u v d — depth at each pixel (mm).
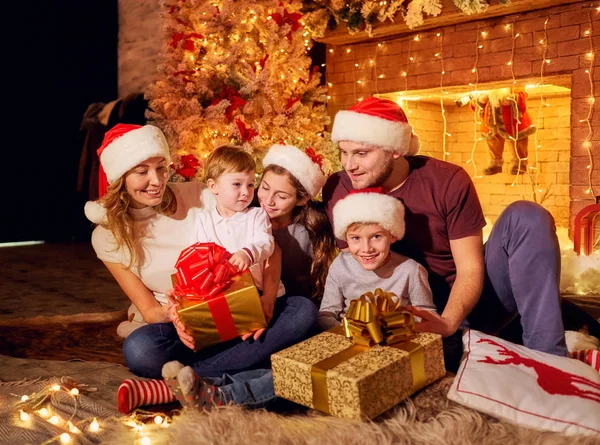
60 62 6449
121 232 2029
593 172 3963
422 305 1963
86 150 6004
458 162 6469
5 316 3260
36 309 3436
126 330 2596
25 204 6508
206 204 2238
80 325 3002
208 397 1661
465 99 5516
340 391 1528
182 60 4191
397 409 1598
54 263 5164
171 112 4141
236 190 2057
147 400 1802
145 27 6520
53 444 1602
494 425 1513
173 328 1962
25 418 1754
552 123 5996
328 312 2062
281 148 2215
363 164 2057
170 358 1939
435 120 6285
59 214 6754
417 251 2135
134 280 2107
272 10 4270
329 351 1677
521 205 1964
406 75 4785
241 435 1485
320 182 2230
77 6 6504
